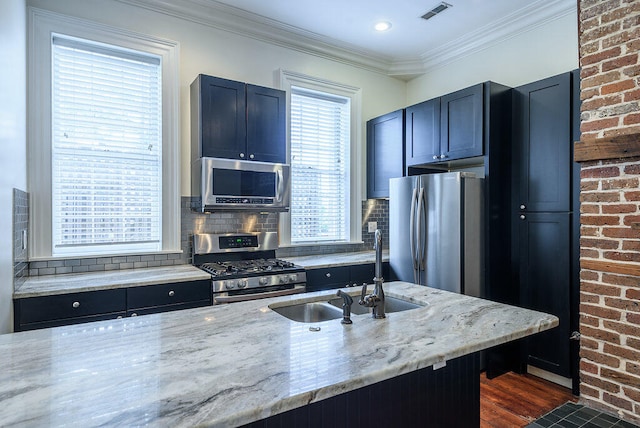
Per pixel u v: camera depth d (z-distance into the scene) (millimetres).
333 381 944
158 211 3014
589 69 2324
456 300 1810
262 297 2779
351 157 4043
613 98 2203
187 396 863
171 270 2801
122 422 757
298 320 1832
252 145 3133
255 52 3459
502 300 3021
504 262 3037
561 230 2703
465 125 3121
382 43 3789
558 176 2723
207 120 2924
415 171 3717
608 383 2215
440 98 3342
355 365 1042
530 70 3297
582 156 2305
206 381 938
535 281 2873
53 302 2121
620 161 2152
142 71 2949
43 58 2555
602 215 2238
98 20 2750
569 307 2648
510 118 3062
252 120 3137
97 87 2789
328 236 3947
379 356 1107
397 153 3762
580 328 2357
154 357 1093
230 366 1030
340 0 3031
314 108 3859
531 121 2902
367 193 4148
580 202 2385
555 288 2740
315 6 3113
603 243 2234
